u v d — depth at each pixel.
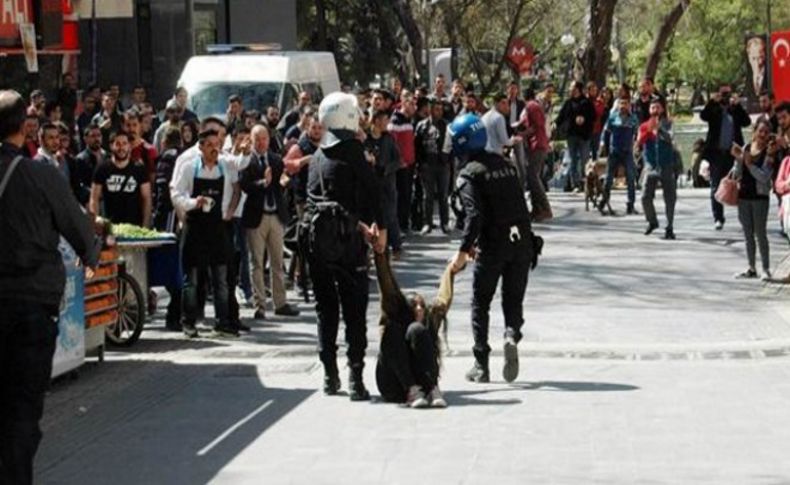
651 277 26.08
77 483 12.46
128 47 46.81
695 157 46.97
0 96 11.20
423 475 12.36
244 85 33.53
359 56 66.69
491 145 16.56
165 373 17.80
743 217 25.47
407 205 32.66
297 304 23.98
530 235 16.47
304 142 22.39
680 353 18.64
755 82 35.75
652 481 12.03
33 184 11.06
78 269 17.16
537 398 15.66
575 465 12.62
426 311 15.44
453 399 15.68
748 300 23.48
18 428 10.95
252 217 22.16
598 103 46.00
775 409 14.94
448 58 57.38
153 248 20.86
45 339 11.06
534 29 81.44
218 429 14.45
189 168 20.42
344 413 15.05
